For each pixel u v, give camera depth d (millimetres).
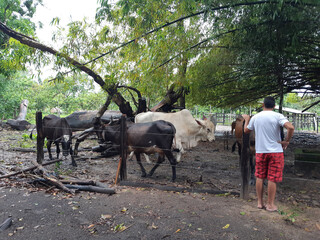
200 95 10453
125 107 9227
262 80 8914
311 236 2969
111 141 5723
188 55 6730
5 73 11828
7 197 4047
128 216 3443
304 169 5855
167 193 4375
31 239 2869
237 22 5562
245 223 3271
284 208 3793
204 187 4855
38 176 4930
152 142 5129
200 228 3131
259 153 3648
